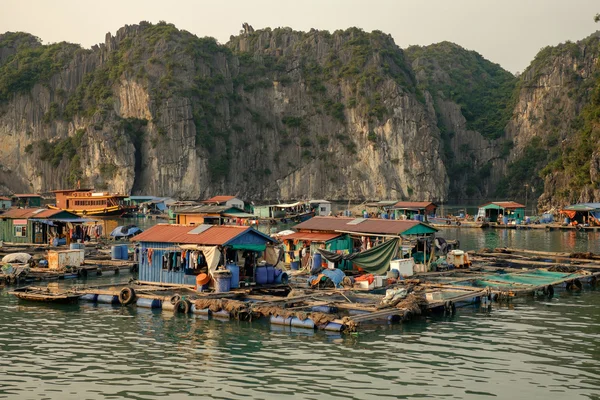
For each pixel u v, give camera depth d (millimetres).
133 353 27156
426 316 34406
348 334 30250
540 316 34594
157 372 24688
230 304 33375
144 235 42281
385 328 31531
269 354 26953
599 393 22656
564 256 59438
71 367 25312
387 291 35938
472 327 31953
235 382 23578
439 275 46688
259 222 107688
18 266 46250
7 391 22672
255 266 41062
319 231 51000
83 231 69938
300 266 49750
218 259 38156
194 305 34562
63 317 33844
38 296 37750
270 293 39250
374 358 26500
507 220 107562
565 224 102625
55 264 48375
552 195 152500
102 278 47500
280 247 49406
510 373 24719
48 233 67000
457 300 36062
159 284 40594
